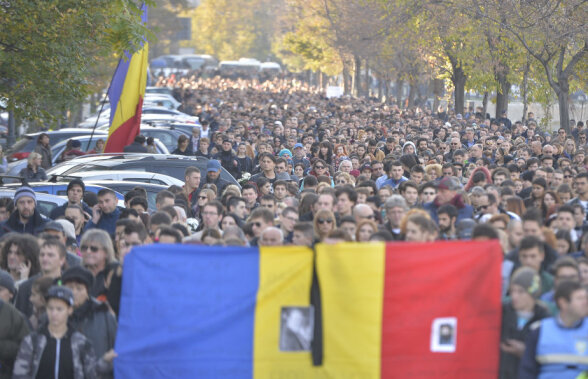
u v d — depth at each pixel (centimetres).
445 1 6825
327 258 1547
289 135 5369
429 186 2500
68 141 4894
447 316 1529
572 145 4528
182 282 1569
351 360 1530
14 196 2656
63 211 2672
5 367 1598
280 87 18425
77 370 1526
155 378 1548
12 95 3600
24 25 3425
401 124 7038
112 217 2477
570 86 7231
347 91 15562
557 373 1367
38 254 1845
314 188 3002
